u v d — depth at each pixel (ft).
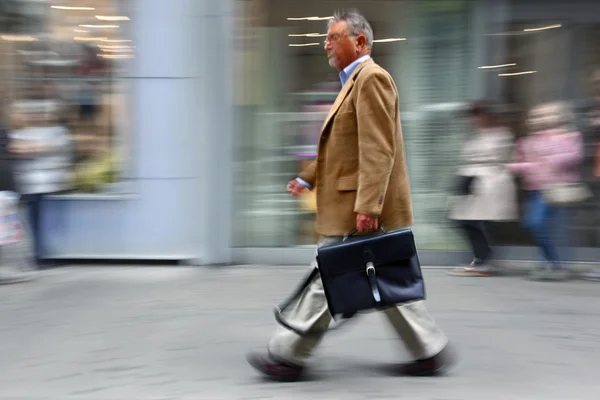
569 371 17.31
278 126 30.01
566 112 30.32
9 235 27.07
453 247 30.32
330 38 16.12
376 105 15.03
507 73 30.22
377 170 14.97
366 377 16.69
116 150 29.73
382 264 15.40
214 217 29.86
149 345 19.35
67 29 29.37
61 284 26.78
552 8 29.91
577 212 29.78
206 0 28.89
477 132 28.19
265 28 29.60
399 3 30.04
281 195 30.22
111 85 29.45
